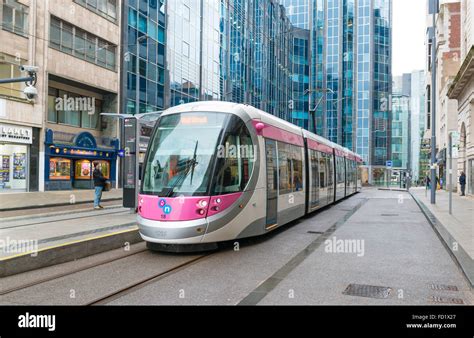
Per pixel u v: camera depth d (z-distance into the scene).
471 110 25.80
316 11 74.06
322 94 72.81
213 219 8.73
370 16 71.12
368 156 70.19
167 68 36.12
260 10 54.06
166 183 9.00
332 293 6.21
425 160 98.06
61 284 6.69
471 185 26.55
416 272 7.55
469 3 26.97
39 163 26.06
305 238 11.26
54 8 26.73
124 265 8.00
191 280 6.94
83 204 20.50
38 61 25.77
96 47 30.33
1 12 23.39
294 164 13.33
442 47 44.53
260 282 6.82
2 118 23.33
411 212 18.48
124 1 32.25
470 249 8.98
